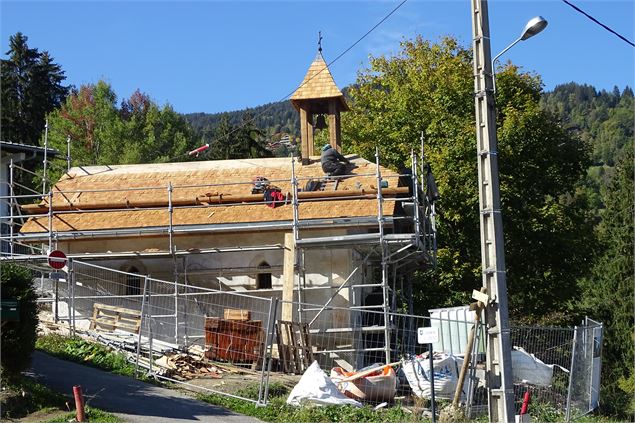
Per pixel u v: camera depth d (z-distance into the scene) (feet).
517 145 123.54
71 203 86.07
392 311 86.43
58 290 84.23
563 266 127.24
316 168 89.92
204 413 55.88
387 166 130.41
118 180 91.04
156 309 82.89
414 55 145.69
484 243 53.57
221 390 62.44
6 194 98.68
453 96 128.16
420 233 86.02
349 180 86.43
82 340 73.05
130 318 83.30
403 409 61.41
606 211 185.57
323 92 92.17
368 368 69.41
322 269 81.51
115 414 53.21
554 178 128.98
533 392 70.23
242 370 68.54
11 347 53.78
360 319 82.28
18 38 199.93
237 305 81.97
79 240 84.69
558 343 75.20
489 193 53.62
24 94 196.75
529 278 127.54
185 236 84.12
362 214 80.43
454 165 120.98
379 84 146.10
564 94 626.23
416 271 104.27
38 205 86.38
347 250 81.35
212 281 83.41
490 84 54.80
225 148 208.54
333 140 92.99
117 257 82.23
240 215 82.99
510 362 52.01
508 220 123.65
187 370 67.00
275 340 74.43
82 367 66.13
